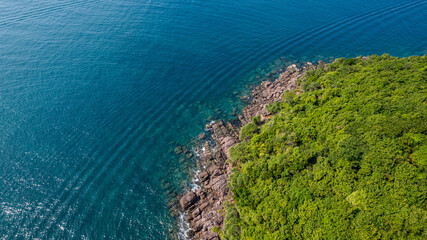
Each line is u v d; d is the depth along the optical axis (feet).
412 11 408.26
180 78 303.27
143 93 281.33
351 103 171.42
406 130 132.98
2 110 250.98
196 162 215.10
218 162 210.18
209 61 330.34
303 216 130.93
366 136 140.87
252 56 336.90
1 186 190.49
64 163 208.74
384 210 112.37
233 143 216.33
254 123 223.51
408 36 353.72
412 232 102.01
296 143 171.32
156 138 234.79
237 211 163.84
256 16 424.46
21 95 269.64
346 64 236.02
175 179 203.41
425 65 187.01
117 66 318.24
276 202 145.48
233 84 296.71
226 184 188.55
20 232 166.61
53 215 176.24
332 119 166.20
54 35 374.02
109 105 264.72
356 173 132.26
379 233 107.24
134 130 239.71
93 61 324.60
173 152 223.71
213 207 179.42
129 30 392.06
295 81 263.90
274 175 159.43
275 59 331.36
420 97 150.10
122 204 185.16
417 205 108.17
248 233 143.84
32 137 227.40
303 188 141.90
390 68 196.75
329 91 193.88
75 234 167.12
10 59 320.29
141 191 194.18
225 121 251.80
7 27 390.21
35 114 249.34
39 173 200.54
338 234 115.44
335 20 396.98
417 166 119.03
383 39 352.90
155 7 462.60
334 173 137.28
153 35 381.81
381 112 154.20
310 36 366.43
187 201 181.78
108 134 234.58
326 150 150.61
